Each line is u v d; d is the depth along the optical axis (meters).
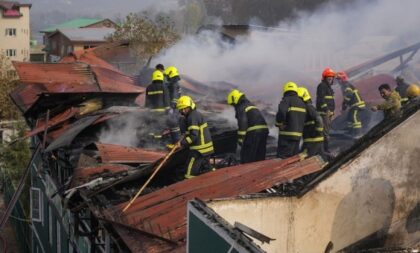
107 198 8.40
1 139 29.86
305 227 5.60
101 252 8.60
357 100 11.67
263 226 5.38
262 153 9.25
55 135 12.37
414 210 6.08
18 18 71.62
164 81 12.45
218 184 7.33
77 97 13.97
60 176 12.99
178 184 7.68
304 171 7.04
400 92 11.36
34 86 16.64
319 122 8.90
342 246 5.77
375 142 5.82
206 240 4.62
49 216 15.57
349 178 5.73
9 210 11.27
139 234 6.57
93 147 10.55
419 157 6.00
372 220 5.91
